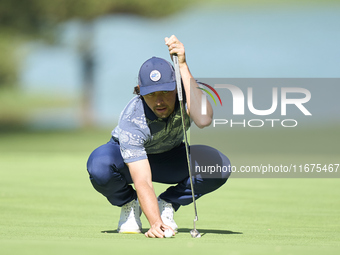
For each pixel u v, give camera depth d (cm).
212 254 1035
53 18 12812
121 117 1412
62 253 1019
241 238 1376
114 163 1467
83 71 14488
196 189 1553
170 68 1359
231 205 2423
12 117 17812
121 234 1455
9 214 1994
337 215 2089
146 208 1376
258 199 2684
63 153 6375
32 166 4688
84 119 14800
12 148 7331
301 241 1326
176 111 1416
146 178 1402
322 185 3469
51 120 17312
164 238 1338
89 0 12688
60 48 13675
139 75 1356
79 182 3478
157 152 1516
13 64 14650
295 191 3088
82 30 13588
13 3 12406
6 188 3073
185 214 2112
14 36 13075
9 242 1168
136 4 13212
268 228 1683
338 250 1115
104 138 9644
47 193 2850
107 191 1499
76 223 1764
